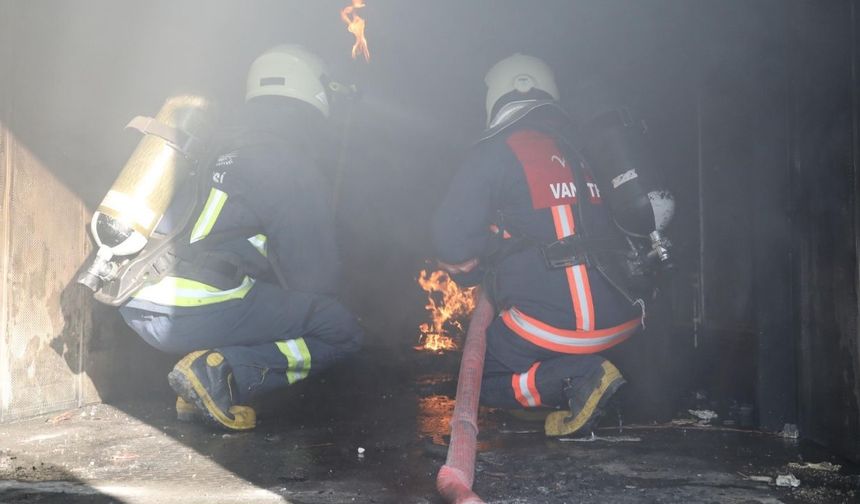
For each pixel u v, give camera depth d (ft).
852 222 8.14
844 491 7.10
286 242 9.77
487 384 9.78
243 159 9.50
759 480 7.48
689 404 11.72
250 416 9.93
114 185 9.21
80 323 11.59
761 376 9.95
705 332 13.44
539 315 9.20
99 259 9.09
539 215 9.15
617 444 9.12
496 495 7.03
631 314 9.27
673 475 7.70
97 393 11.95
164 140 9.30
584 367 9.23
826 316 8.79
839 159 8.38
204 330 9.58
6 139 10.12
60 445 9.07
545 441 9.29
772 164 9.77
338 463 8.24
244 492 7.10
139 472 7.83
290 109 10.12
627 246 9.23
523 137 9.51
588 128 9.41
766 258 9.88
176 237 9.39
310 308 10.05
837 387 8.55
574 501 6.82
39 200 10.73
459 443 7.46
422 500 6.88
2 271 10.14
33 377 10.73
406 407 11.72
